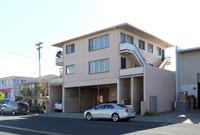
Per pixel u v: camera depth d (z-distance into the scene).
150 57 30.11
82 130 12.66
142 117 20.16
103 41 26.30
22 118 22.95
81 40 28.88
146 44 29.55
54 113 30.03
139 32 26.67
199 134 10.70
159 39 29.73
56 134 11.24
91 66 27.34
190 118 18.52
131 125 14.89
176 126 14.12
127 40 26.14
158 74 24.41
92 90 34.00
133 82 23.02
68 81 30.20
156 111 23.22
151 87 22.86
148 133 11.14
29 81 49.19
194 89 26.14
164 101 24.95
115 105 18.41
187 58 27.02
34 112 33.91
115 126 14.37
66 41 30.53
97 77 26.41
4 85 60.06
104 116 18.55
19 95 39.44
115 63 24.72
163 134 10.76
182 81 27.09
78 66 28.95
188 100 25.67
